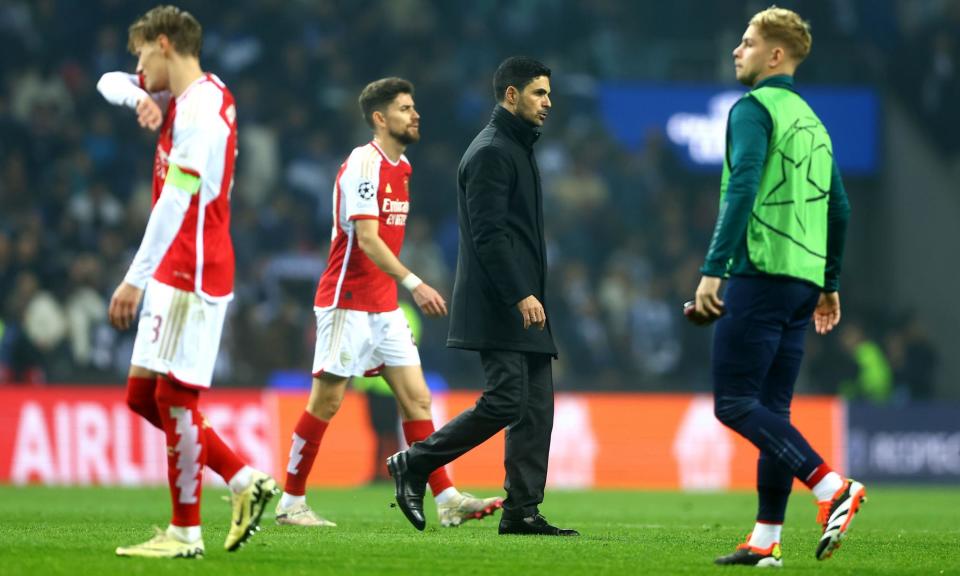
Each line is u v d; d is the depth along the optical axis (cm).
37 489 4628
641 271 7338
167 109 1895
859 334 6769
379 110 2655
